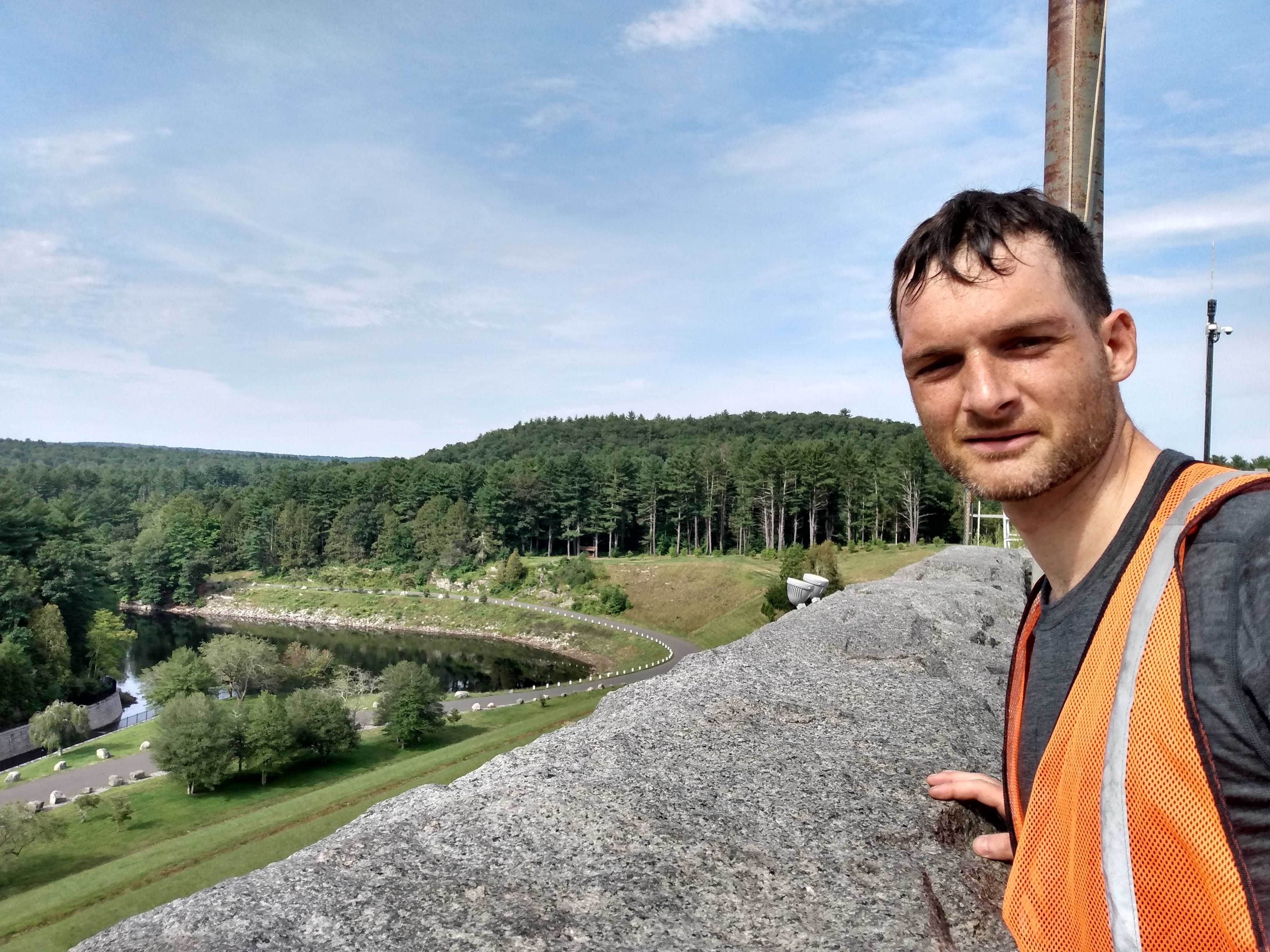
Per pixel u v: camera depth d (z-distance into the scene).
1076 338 1.19
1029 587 9.65
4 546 64.12
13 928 17.66
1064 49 4.24
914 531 83.69
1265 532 0.96
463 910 2.04
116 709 59.56
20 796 37.59
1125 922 1.00
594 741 3.28
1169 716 0.96
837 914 2.11
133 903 18.52
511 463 133.88
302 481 126.62
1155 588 1.04
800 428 189.88
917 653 4.98
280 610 100.06
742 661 4.65
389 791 25.28
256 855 20.95
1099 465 1.24
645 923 2.02
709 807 2.66
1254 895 0.87
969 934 2.07
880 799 2.75
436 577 105.75
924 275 1.28
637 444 188.00
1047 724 1.29
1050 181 4.41
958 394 1.27
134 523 139.75
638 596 86.50
